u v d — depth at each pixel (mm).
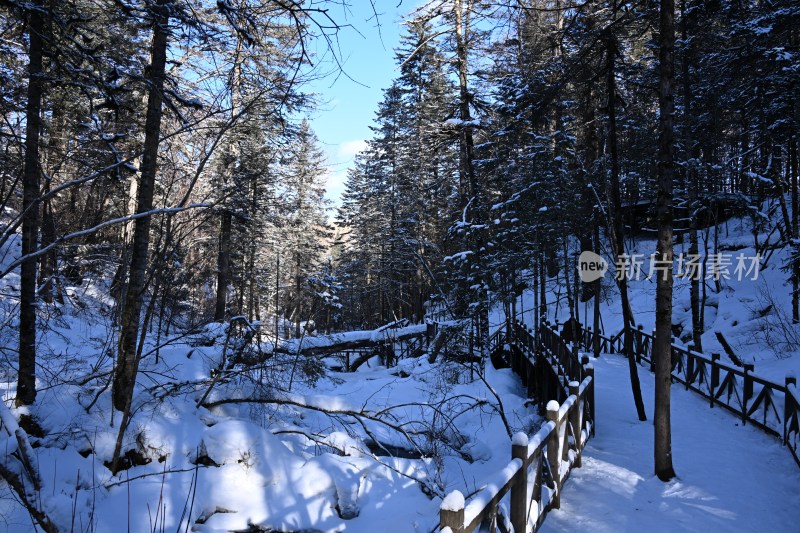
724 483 5996
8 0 5285
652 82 15055
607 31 8062
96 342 10891
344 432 8273
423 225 28609
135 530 5055
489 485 3469
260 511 5742
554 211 14938
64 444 5898
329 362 18953
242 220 18750
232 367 9148
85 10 6648
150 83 6109
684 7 15109
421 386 13602
